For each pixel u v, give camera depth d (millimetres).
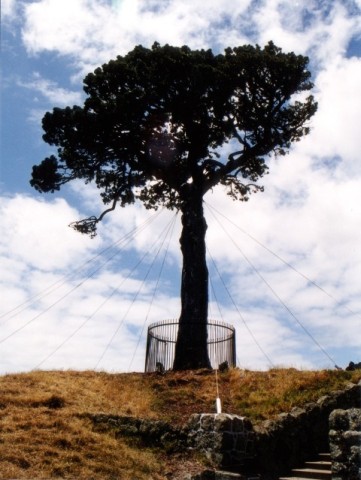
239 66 27922
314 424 16219
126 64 27734
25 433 13898
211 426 14711
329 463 14695
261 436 15188
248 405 17703
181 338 24266
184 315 25047
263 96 29391
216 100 28188
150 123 28672
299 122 30781
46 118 28969
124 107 27375
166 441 14930
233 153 29406
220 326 24234
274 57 28156
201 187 28328
